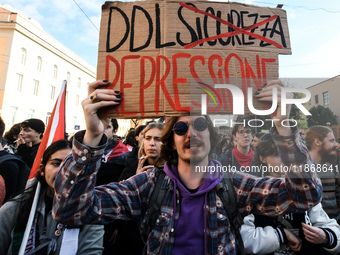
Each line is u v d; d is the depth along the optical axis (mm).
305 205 935
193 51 1088
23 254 1095
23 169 1901
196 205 1001
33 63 18125
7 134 3215
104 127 1039
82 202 899
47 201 1292
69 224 917
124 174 2006
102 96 986
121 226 1667
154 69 1073
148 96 1046
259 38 1115
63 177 902
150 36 1113
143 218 1037
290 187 956
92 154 915
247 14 1144
